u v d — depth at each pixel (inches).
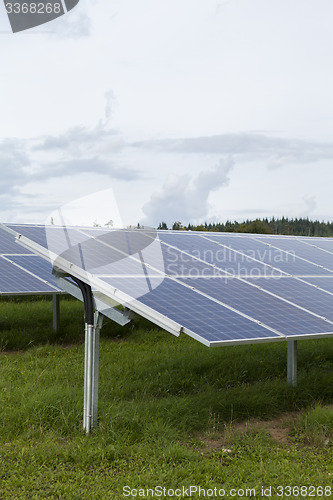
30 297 904.9
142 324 665.6
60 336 597.3
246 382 432.8
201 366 459.8
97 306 303.6
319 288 422.3
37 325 648.4
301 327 328.8
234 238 544.1
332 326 343.0
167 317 290.2
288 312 351.3
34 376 420.5
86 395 305.0
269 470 269.4
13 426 308.5
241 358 486.9
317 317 353.7
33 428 304.2
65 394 345.7
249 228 2516.0
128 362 476.1
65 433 308.2
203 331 285.7
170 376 428.8
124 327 642.2
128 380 410.6
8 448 283.7
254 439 307.1
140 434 302.5
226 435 311.1
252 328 307.1
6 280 571.5
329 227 3818.9
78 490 243.6
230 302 346.6
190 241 494.0
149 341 597.3
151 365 465.7
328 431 322.0
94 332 306.3
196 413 335.0
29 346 563.5
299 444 310.0
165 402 348.5
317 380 415.5
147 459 276.7
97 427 305.3
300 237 618.8
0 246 698.8
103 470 267.6
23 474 259.0
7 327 635.5
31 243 312.5
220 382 422.3
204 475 262.4
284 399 379.2
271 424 343.3
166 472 263.1
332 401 384.2
